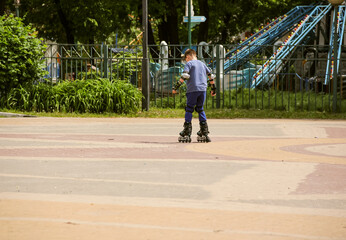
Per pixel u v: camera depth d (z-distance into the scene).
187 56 18.75
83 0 51.09
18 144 17.52
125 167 13.35
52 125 23.78
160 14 50.91
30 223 8.21
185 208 9.25
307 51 41.53
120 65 37.38
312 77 37.00
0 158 14.65
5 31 30.14
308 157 15.13
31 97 29.97
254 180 11.80
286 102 32.25
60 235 7.65
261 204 9.68
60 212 8.86
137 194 10.37
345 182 11.65
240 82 36.81
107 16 52.25
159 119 27.06
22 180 11.66
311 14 45.31
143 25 30.33
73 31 52.78
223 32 69.81
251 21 66.75
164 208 9.21
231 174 12.46
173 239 7.58
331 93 35.53
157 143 18.06
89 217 8.59
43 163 13.90
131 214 8.81
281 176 12.27
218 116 28.05
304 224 8.44
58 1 52.31
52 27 54.72
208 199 10.02
